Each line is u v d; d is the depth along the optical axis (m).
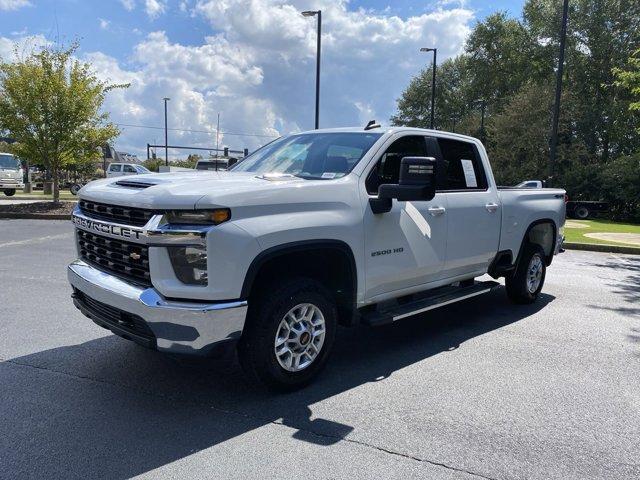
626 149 31.44
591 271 9.52
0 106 16.88
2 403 3.62
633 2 32.91
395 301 4.93
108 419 3.42
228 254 3.29
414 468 2.91
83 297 4.07
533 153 32.06
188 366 4.36
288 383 3.83
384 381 4.14
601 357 4.75
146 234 3.31
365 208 4.16
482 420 3.50
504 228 5.88
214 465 2.90
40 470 2.82
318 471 2.86
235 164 5.30
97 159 19.28
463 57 58.91
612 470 2.94
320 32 20.14
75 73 17.44
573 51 35.12
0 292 6.72
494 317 6.14
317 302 3.90
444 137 5.26
